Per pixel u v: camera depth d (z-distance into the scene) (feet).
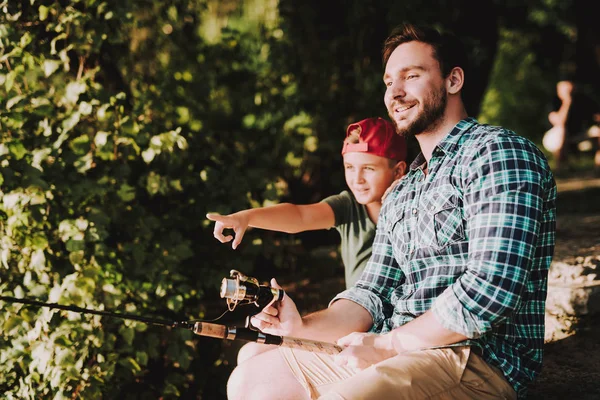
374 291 8.70
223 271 14.21
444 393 7.20
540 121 54.90
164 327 13.00
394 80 8.20
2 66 11.98
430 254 7.73
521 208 7.07
